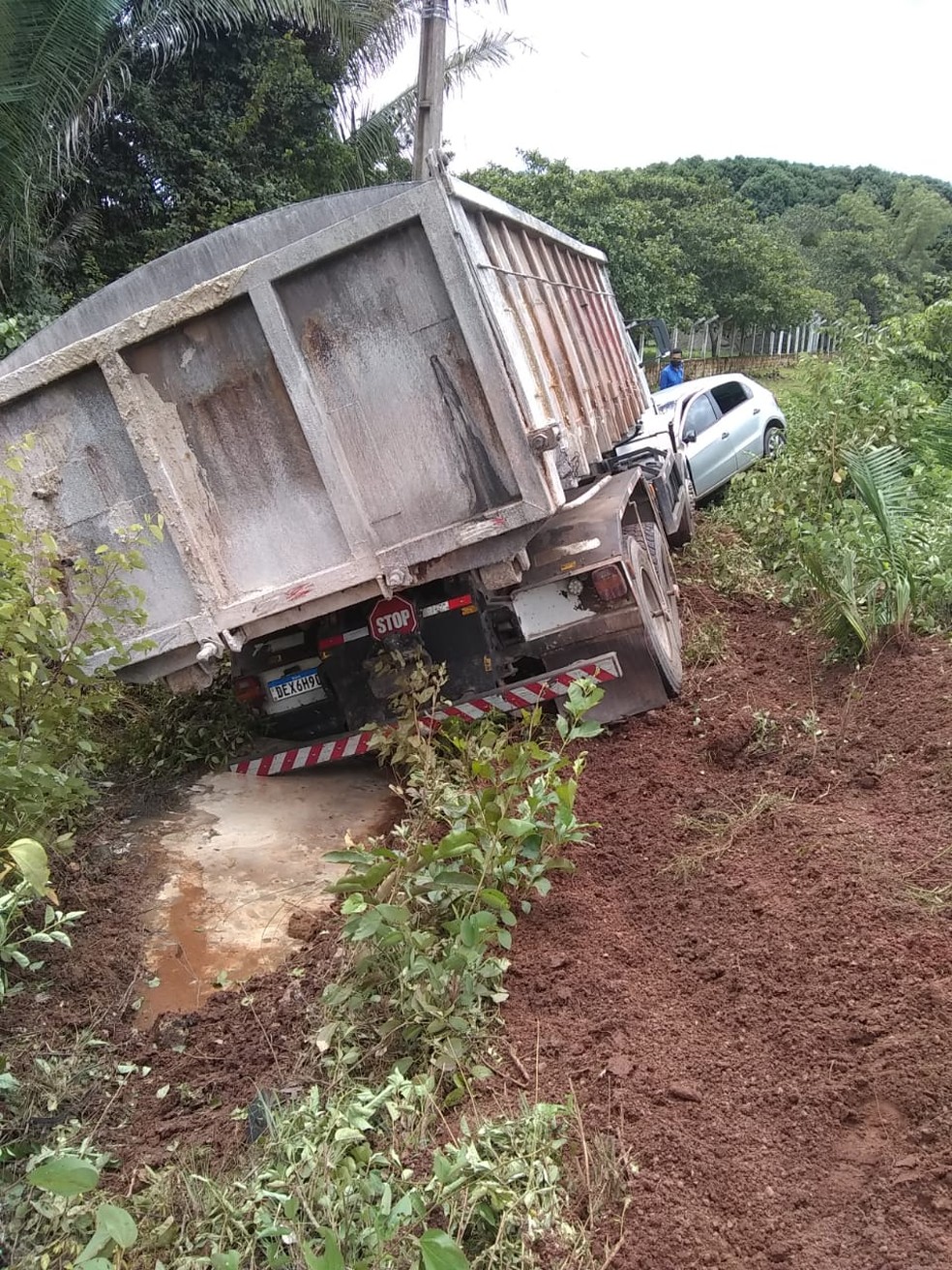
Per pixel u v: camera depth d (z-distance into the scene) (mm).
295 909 4059
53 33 9617
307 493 4133
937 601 5484
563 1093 2709
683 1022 2945
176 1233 2357
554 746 4887
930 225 45938
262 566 4258
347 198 4566
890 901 3215
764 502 8203
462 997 2977
